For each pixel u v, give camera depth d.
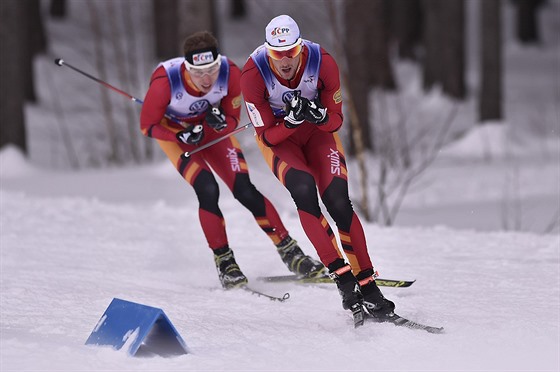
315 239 14.82
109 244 23.28
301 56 15.06
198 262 21.19
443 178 42.56
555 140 56.50
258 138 15.78
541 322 14.08
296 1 60.12
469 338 13.20
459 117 67.12
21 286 17.42
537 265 19.67
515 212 34.00
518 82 82.19
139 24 89.25
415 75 83.06
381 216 34.38
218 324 14.46
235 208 30.25
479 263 20.14
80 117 66.56
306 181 15.04
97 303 15.94
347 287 14.45
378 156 45.00
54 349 12.30
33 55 79.44
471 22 104.94
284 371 11.59
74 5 98.06
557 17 107.06
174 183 39.59
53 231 24.84
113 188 38.34
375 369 11.68
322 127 15.32
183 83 18.20
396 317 14.21
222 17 104.62
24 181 41.44
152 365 11.68
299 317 15.35
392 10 92.25
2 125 48.72
